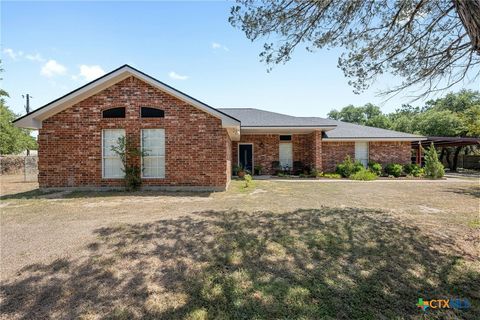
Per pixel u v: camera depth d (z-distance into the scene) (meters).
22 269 3.18
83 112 9.76
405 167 16.44
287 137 17.20
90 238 4.31
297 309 2.37
